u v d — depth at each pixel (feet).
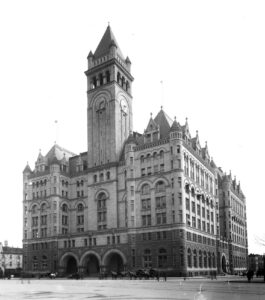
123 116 410.11
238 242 511.40
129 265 339.36
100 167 392.47
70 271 400.06
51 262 392.88
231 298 105.70
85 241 376.89
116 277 311.47
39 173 431.84
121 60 422.41
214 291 134.10
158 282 221.25
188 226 331.98
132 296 117.80
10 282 269.85
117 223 368.27
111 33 433.07
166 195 335.88
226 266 441.68
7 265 564.30
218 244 404.77
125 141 404.77
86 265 375.86
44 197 418.51
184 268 312.29
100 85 413.59
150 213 341.62
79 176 421.59
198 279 268.41
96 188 391.24
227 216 477.36
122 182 376.07
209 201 399.44
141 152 360.69
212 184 418.92
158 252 327.47
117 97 403.75
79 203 414.21
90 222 387.96
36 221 420.36
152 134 365.61
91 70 423.64
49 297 120.47
